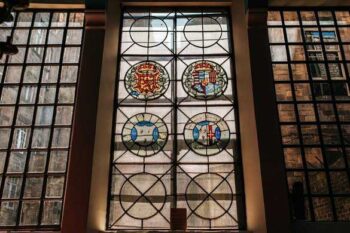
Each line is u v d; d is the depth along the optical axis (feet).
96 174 19.01
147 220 20.16
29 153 20.74
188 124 22.44
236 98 23.03
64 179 20.15
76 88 22.22
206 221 20.06
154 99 23.11
